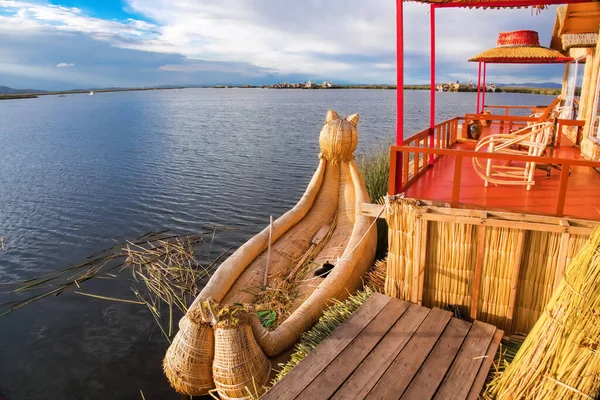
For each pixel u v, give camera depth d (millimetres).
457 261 4926
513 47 12023
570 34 8453
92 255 10953
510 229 4539
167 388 6289
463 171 6680
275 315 6125
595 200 5020
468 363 4141
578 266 3238
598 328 3094
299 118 49750
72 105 108000
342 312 5121
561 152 8328
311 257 7602
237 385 4582
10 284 9484
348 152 8633
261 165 21531
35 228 12898
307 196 8570
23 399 6129
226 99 129000
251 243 7176
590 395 3154
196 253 10836
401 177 5141
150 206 14914
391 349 4332
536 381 3404
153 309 8242
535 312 4750
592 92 7586
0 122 52531
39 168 21703
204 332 4789
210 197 15922
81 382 6430
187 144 29219
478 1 5641
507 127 12594
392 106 70375
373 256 7379
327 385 3869
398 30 4785
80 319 8047
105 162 23094
